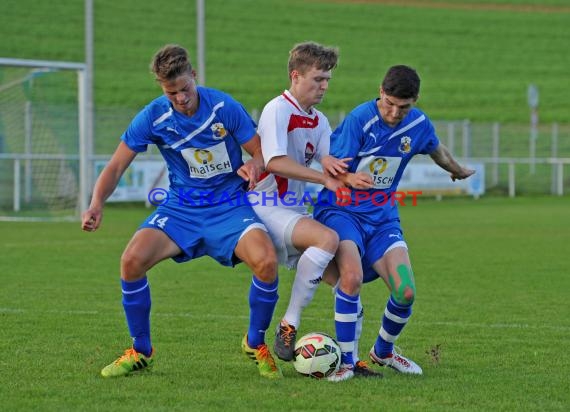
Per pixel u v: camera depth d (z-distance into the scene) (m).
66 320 29.86
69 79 110.62
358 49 173.50
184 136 22.12
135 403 18.88
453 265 46.31
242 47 168.00
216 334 27.64
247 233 21.80
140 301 21.72
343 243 22.20
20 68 72.06
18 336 26.91
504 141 127.94
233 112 22.31
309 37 175.88
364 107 22.73
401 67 21.66
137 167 86.19
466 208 89.56
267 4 188.50
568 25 192.75
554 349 25.72
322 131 23.55
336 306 21.77
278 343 21.69
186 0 183.50
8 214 75.56
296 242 22.22
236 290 37.59
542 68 172.62
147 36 165.75
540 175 116.44
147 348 21.98
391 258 22.25
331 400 19.22
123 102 139.50
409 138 22.89
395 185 23.52
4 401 19.00
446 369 22.92
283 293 39.22
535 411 18.48
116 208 86.25
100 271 43.16
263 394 19.75
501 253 51.59
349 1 195.88
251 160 22.25
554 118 148.38
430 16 191.88
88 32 79.44
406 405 18.81
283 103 22.83
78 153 77.62
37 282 39.31
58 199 75.50
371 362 24.00
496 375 22.14
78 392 19.88
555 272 43.66
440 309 33.06
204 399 19.20
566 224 70.62
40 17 165.25
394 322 22.14
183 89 21.12
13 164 76.56
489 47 179.88
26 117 74.75
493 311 32.66
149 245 21.83
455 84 161.50
